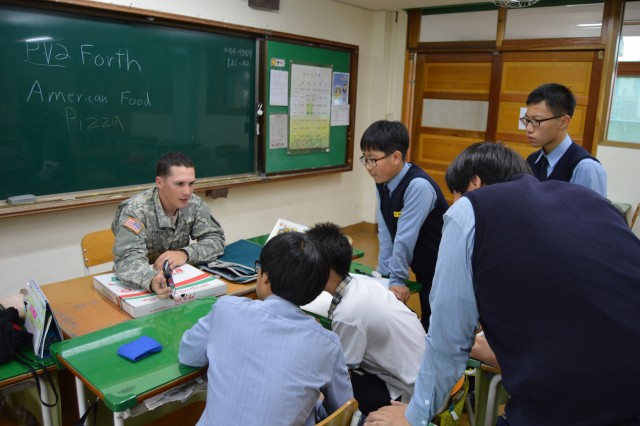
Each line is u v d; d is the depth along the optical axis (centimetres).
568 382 86
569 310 86
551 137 225
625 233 92
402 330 162
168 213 214
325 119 475
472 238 96
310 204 491
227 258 225
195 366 132
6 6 266
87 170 315
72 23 292
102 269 310
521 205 94
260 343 117
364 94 526
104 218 330
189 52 356
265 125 418
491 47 467
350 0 461
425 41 511
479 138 492
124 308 174
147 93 337
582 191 99
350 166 513
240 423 112
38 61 282
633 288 86
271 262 125
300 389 115
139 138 339
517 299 90
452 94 503
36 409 166
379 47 518
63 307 177
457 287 99
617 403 84
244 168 416
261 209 441
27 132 285
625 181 416
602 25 409
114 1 308
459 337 103
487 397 166
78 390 138
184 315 165
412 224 210
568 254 87
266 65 407
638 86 405
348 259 161
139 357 136
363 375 171
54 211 303
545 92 221
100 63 309
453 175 121
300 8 432
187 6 347
